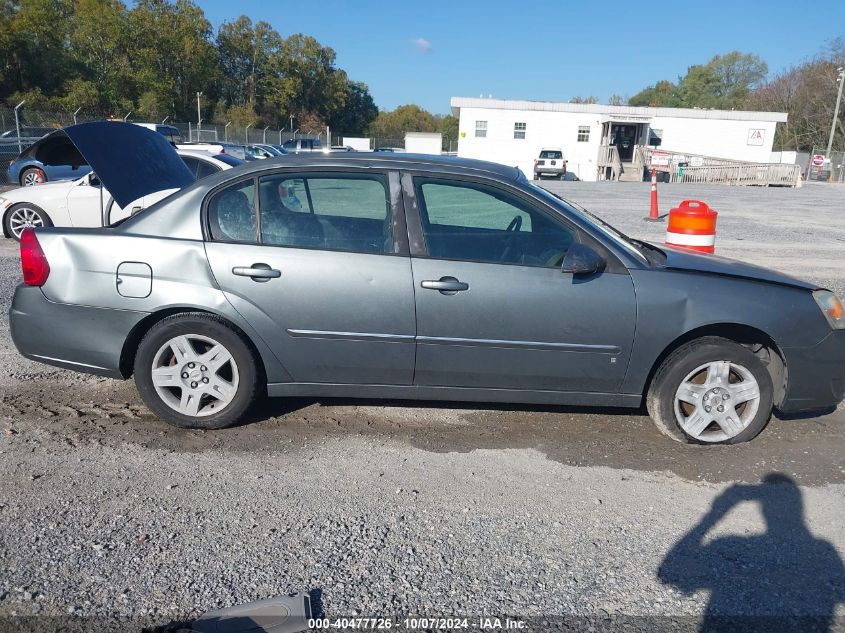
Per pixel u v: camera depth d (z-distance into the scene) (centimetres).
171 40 6084
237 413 408
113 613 255
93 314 399
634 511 337
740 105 8106
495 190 401
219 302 390
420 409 454
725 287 396
